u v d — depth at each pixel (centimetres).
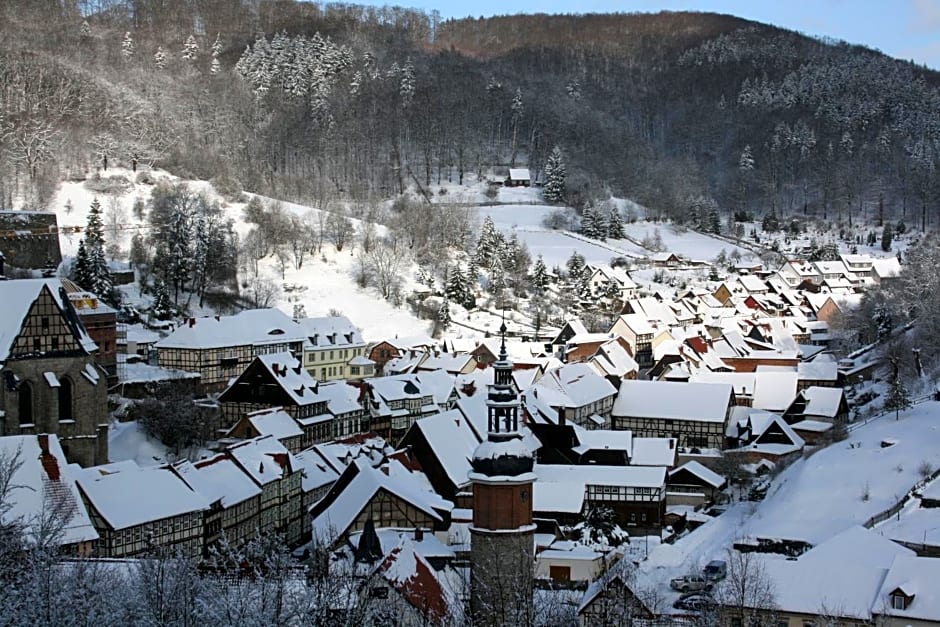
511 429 6519
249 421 12462
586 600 7144
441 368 17812
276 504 10488
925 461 11025
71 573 5031
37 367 10556
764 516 10794
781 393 16575
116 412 13525
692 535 11038
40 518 6406
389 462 10769
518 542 6400
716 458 14188
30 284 10712
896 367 15338
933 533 8825
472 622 6062
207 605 4700
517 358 18700
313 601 5116
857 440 12475
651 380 17900
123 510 8412
